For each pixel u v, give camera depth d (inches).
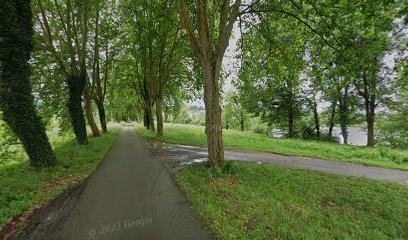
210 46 301.6
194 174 293.6
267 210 187.6
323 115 1085.1
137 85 1120.8
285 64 374.3
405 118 829.2
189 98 909.2
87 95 780.6
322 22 288.0
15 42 303.1
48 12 538.9
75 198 223.0
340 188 248.8
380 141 924.0
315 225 165.6
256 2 321.4
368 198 222.1
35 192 229.5
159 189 249.8
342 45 280.8
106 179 289.3
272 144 662.5
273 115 1075.3
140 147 581.6
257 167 335.9
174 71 798.5
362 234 158.4
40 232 159.3
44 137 334.3
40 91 493.7
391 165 396.5
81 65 567.5
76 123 558.9
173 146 600.7
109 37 687.7
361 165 399.5
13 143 363.3
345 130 991.6
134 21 666.8
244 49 422.6
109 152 502.9
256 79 421.1
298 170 333.7
